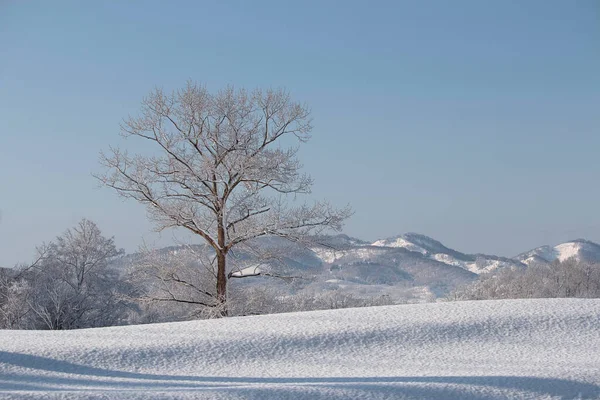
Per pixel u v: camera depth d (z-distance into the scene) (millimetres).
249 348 16422
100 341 16609
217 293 28078
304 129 28500
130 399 10180
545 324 18844
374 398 10781
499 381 12047
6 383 12078
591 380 12242
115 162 26969
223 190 28047
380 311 21000
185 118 27547
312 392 10945
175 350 15938
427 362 15336
